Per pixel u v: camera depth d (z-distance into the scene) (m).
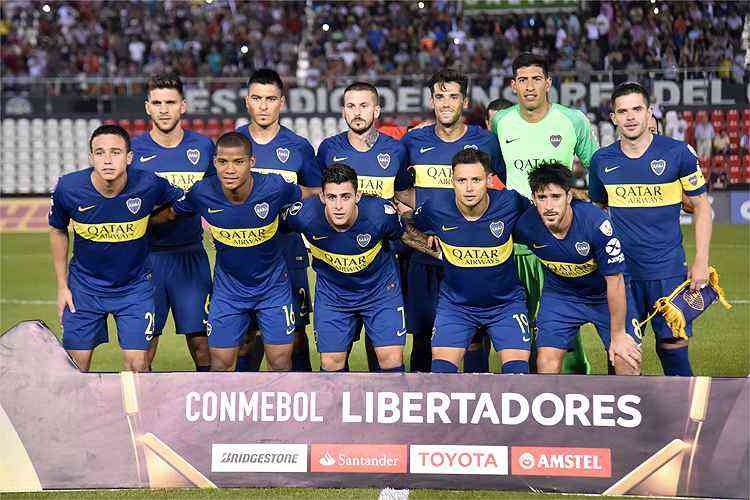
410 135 7.04
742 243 17.36
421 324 7.04
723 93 22.98
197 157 6.92
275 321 6.41
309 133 24.30
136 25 27.45
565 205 5.62
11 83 25.02
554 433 5.11
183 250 6.98
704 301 6.26
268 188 6.08
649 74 23.33
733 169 22.94
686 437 5.01
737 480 4.93
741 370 8.08
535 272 7.11
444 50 26.88
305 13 28.41
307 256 7.23
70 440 5.23
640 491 5.02
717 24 25.39
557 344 6.13
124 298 6.27
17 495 5.16
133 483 5.20
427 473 5.14
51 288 13.36
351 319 6.45
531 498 5.01
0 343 5.29
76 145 24.94
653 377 5.07
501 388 5.16
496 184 7.74
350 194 5.77
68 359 5.29
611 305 5.82
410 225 6.23
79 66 26.61
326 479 5.18
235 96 24.30
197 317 7.01
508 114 7.04
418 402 5.19
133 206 6.04
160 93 6.70
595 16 26.14
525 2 26.41
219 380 5.25
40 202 24.19
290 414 5.22
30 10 28.27
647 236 6.38
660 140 6.29
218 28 27.66
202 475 5.20
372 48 27.17
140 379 5.27
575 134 6.95
